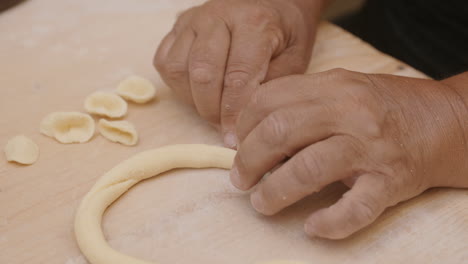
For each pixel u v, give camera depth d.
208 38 0.56
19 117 0.59
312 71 0.63
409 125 0.51
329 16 0.99
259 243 0.51
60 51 0.65
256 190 0.51
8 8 0.70
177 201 0.54
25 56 0.65
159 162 0.54
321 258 0.51
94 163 0.56
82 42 0.67
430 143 0.51
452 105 0.52
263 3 0.59
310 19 0.62
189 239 0.51
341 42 0.67
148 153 0.55
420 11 0.76
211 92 0.55
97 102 0.60
